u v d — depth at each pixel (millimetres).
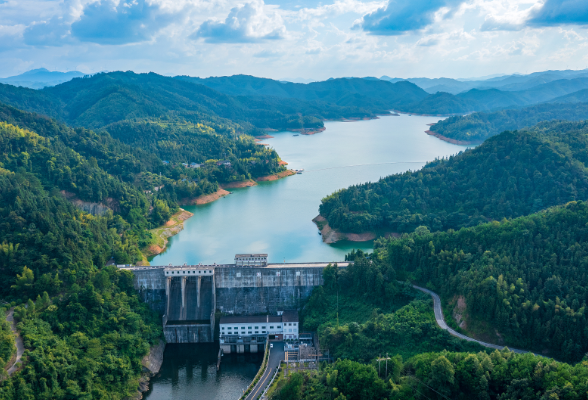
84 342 192000
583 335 175875
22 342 179625
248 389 184875
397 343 194875
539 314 186625
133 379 193000
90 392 174625
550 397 139875
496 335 189125
